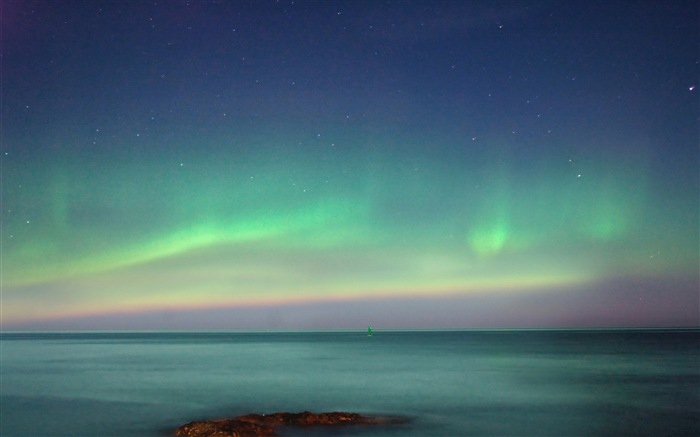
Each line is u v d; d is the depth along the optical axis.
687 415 21.52
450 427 19.27
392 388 29.38
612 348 70.62
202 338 155.25
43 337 174.62
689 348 69.25
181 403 24.81
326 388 29.47
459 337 142.25
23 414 22.28
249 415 18.95
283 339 139.88
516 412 22.16
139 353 65.62
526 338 125.69
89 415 21.98
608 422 20.16
